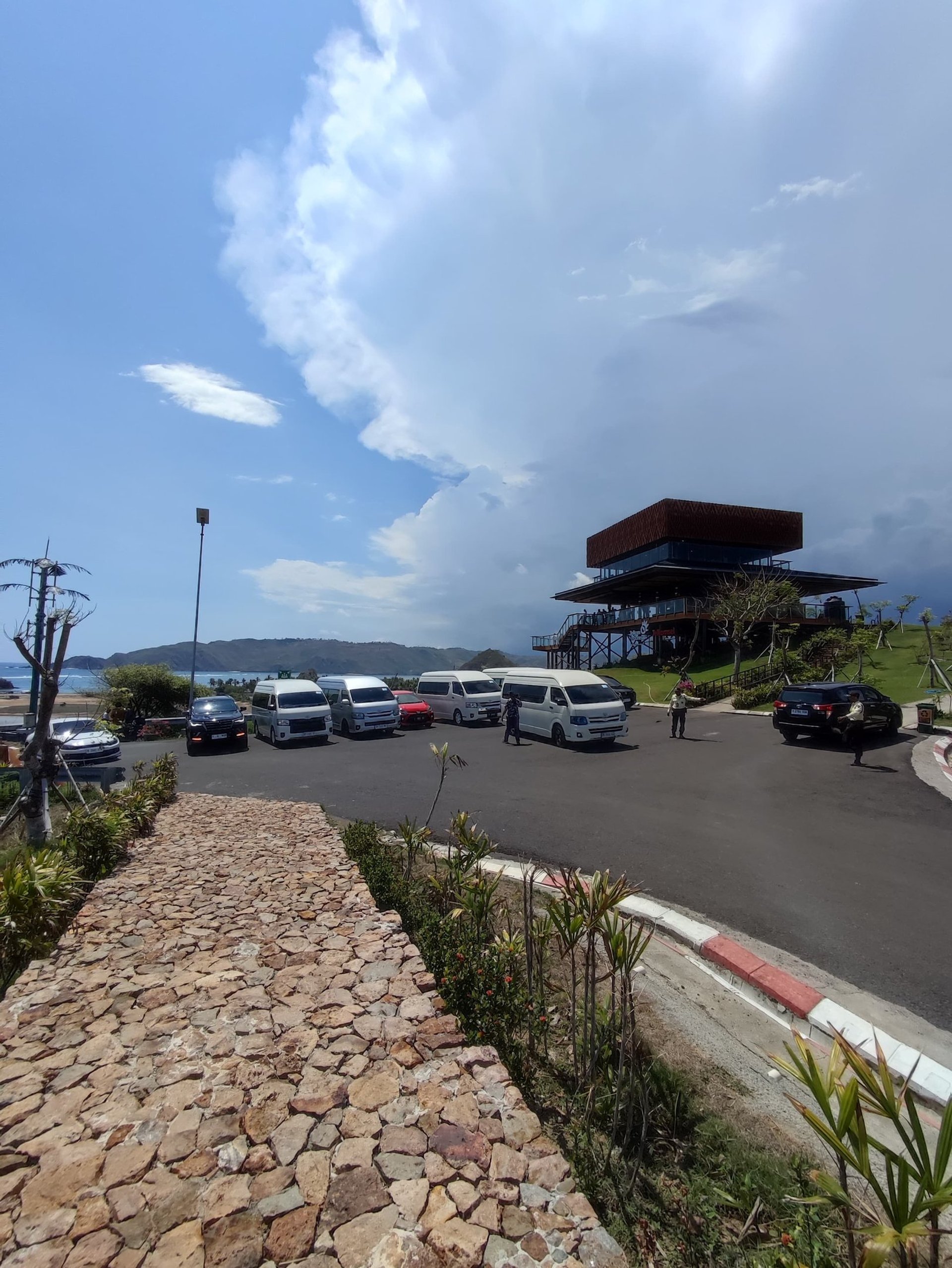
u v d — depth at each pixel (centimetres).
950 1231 163
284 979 418
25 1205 238
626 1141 278
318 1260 214
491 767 1327
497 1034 352
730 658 3672
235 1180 250
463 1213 234
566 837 793
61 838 691
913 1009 411
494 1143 271
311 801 1048
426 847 751
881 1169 291
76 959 450
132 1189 246
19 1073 321
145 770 1388
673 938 522
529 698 1795
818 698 1477
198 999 393
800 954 486
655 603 3788
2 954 453
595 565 5034
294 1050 338
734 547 4266
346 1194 243
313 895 579
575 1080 330
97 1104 296
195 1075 317
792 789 1046
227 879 625
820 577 4084
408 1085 308
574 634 4603
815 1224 246
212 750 1792
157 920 521
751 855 715
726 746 1545
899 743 1500
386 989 404
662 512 4022
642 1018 396
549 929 402
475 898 467
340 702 2033
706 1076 344
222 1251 218
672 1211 259
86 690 2745
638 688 3372
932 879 633
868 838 772
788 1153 289
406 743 1781
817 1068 190
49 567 743
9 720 2036
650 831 814
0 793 1062
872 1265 150
